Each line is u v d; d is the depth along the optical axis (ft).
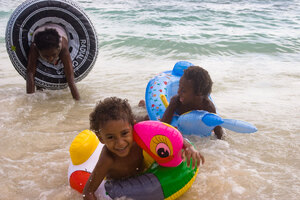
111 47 27.78
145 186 7.63
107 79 19.67
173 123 11.44
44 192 8.34
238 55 25.81
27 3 16.29
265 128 12.22
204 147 10.66
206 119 10.18
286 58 24.91
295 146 10.77
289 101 15.29
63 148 10.67
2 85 18.19
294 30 34.30
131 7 47.83
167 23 37.14
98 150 8.65
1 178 8.90
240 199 8.02
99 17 40.45
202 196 8.18
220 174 9.09
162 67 22.45
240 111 13.99
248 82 18.54
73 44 17.33
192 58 24.88
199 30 33.71
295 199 7.98
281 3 54.44
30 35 16.38
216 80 18.90
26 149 10.60
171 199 7.83
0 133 11.68
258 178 8.87
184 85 10.75
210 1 56.03
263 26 36.35
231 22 38.29
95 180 7.61
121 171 7.97
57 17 16.74
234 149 10.67
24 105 14.96
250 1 56.75
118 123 6.93
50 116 13.61
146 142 7.50
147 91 13.10
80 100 15.97
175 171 7.89
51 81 16.88
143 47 27.66
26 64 16.57
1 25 38.09
